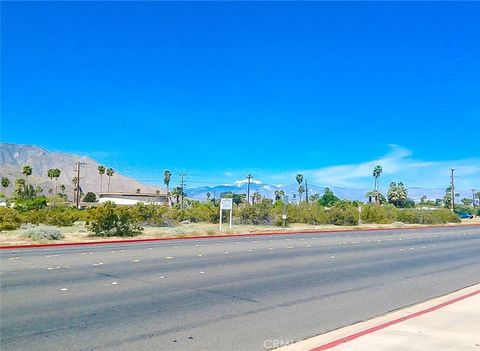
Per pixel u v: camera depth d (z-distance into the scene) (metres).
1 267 15.61
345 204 59.50
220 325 8.56
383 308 10.13
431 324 8.35
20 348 7.07
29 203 70.62
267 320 8.98
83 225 45.03
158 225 45.44
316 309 9.97
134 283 12.71
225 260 18.41
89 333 7.90
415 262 19.06
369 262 18.80
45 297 10.70
